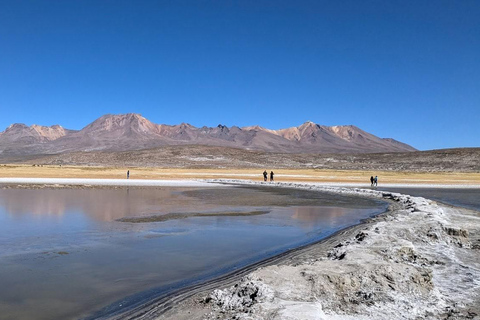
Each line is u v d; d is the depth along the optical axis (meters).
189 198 29.59
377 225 14.19
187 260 10.43
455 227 13.34
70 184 43.84
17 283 8.38
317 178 68.12
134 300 7.36
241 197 31.16
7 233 14.13
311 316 5.64
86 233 14.23
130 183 47.88
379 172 102.94
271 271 7.73
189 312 6.55
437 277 8.78
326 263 8.30
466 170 132.50
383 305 6.79
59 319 6.49
